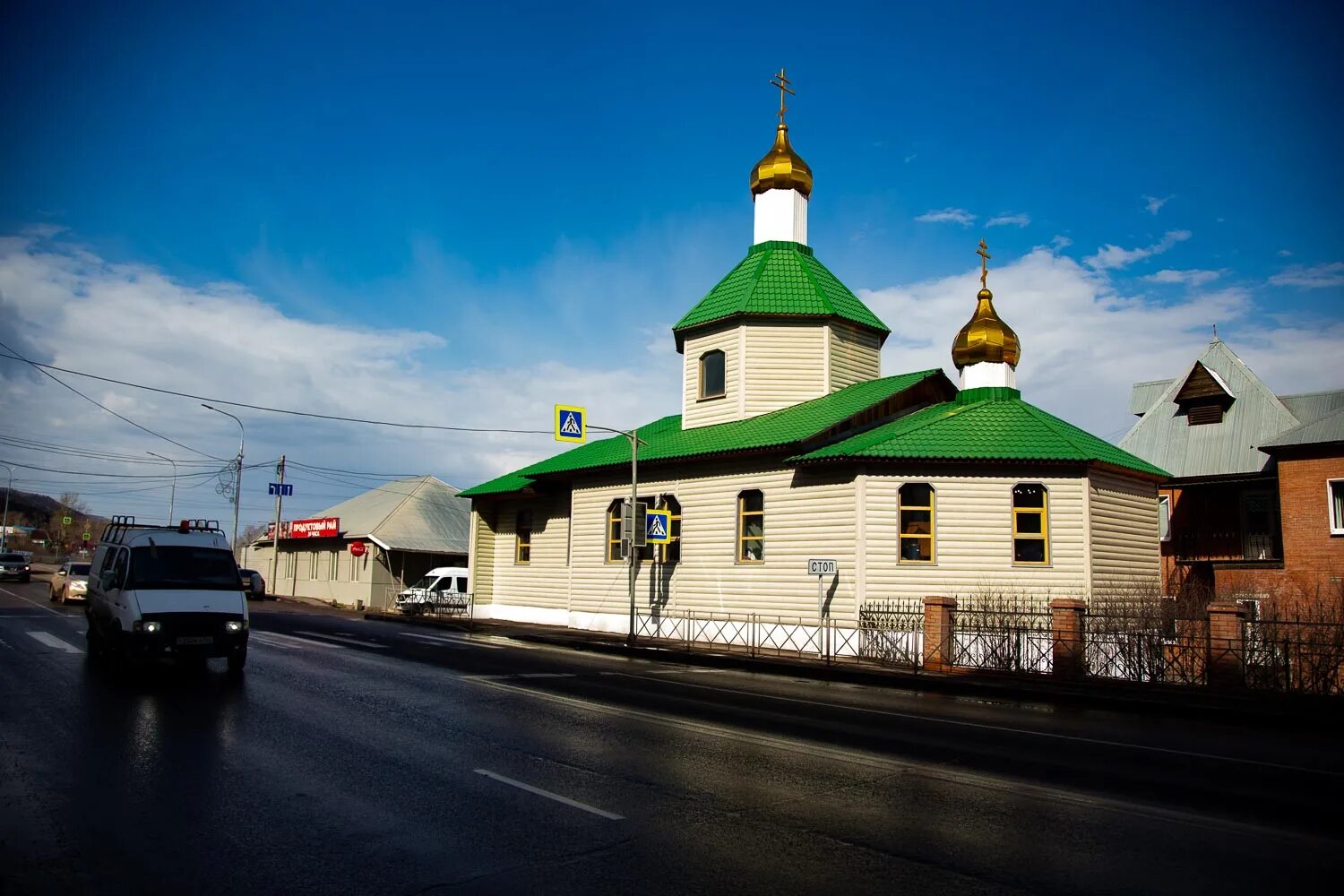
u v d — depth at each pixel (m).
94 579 16.92
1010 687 16.38
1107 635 17.44
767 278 27.58
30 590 43.59
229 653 14.44
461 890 5.59
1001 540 21.02
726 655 20.83
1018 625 18.62
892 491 21.25
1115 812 7.80
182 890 5.52
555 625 30.98
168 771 8.35
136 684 13.59
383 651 19.84
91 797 7.46
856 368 27.55
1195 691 15.75
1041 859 6.43
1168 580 31.16
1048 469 21.23
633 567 23.72
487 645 23.31
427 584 36.25
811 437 22.03
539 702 13.21
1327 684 15.08
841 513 21.62
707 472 24.98
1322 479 25.81
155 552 15.37
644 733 10.93
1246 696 15.15
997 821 7.42
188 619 14.17
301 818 7.01
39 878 5.66
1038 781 8.92
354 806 7.38
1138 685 16.39
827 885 5.81
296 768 8.60
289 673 15.34
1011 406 22.94
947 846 6.71
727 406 26.91
